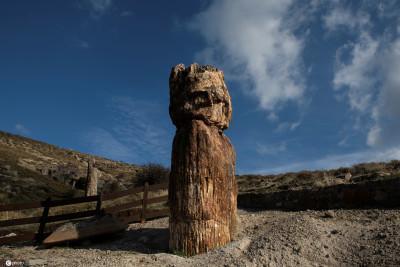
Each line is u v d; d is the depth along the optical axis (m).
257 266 8.67
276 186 18.72
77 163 56.50
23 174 33.91
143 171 30.06
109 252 11.11
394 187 13.18
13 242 13.67
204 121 11.36
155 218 15.80
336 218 12.12
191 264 9.13
